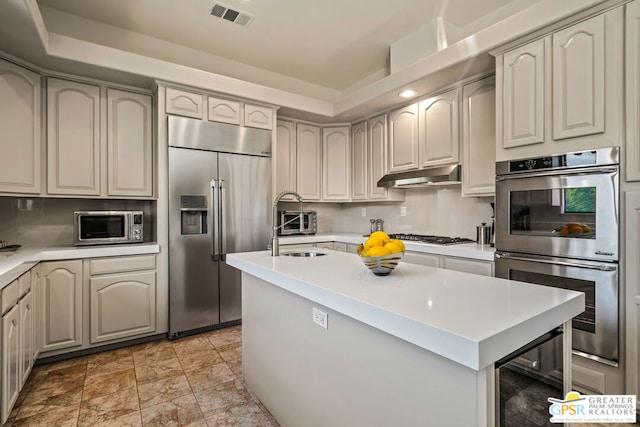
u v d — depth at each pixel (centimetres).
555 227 201
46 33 228
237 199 324
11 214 273
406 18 281
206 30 299
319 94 425
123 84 290
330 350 136
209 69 342
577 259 191
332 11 271
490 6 266
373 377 114
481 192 268
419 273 154
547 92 203
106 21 285
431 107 312
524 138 215
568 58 193
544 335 110
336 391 132
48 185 259
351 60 357
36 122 253
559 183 197
